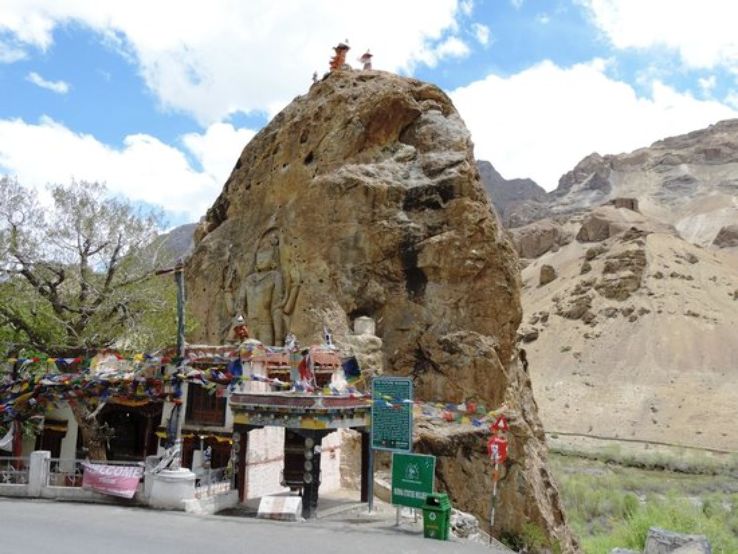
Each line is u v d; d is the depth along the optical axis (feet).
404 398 73.56
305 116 163.02
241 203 175.83
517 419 128.06
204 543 55.67
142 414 95.91
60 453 98.02
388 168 151.43
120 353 88.94
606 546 153.17
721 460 308.81
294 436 92.02
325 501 83.20
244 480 79.51
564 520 141.90
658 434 373.20
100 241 104.94
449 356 133.28
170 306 110.93
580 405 430.20
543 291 643.04
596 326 520.01
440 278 138.31
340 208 146.10
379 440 74.13
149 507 71.77
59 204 103.40
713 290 550.36
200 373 76.64
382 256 141.59
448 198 142.31
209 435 89.66
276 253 154.51
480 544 63.52
